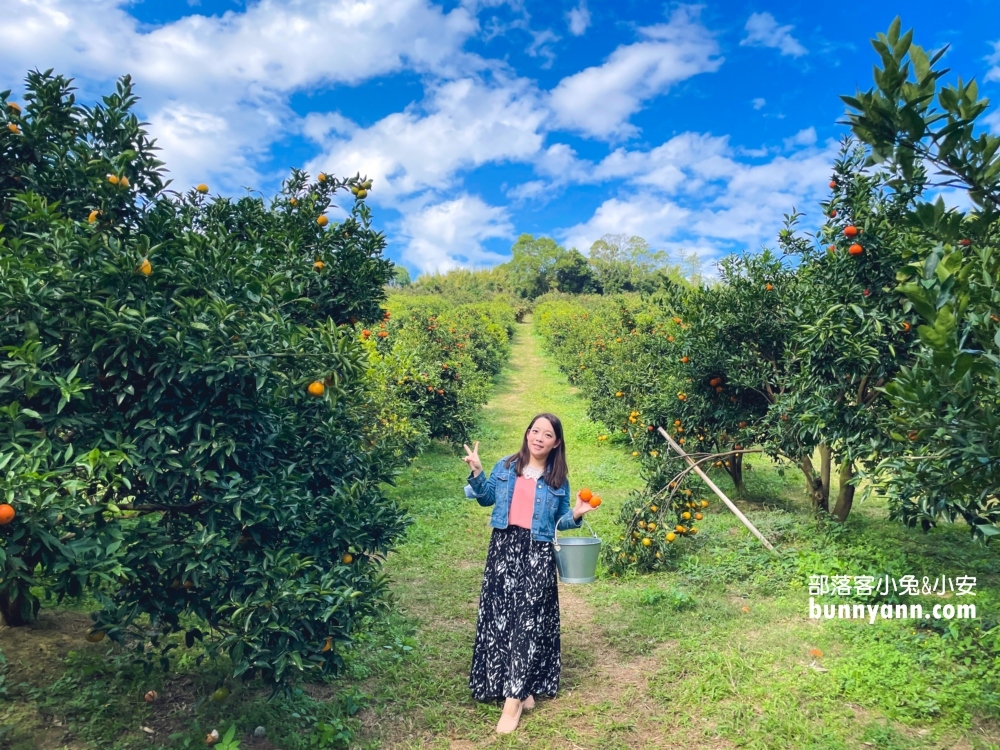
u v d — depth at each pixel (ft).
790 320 18.69
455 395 34.06
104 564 7.12
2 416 7.43
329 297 15.06
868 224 15.61
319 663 8.68
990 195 6.38
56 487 6.95
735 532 19.98
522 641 10.28
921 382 6.89
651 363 27.58
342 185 15.88
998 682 10.57
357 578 9.21
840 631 13.04
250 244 13.19
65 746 8.41
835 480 29.27
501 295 167.43
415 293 148.87
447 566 17.63
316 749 9.23
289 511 8.75
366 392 19.65
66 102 11.18
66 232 8.33
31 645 10.43
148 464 8.11
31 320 7.80
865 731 9.57
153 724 9.24
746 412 21.13
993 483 7.73
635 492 19.47
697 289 21.25
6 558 6.60
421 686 11.09
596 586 16.67
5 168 10.78
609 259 187.62
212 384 8.41
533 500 10.66
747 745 9.50
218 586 8.59
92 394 8.33
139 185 11.10
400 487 26.22
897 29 6.03
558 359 73.36
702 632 13.41
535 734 9.84
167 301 8.70
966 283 6.52
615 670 12.09
